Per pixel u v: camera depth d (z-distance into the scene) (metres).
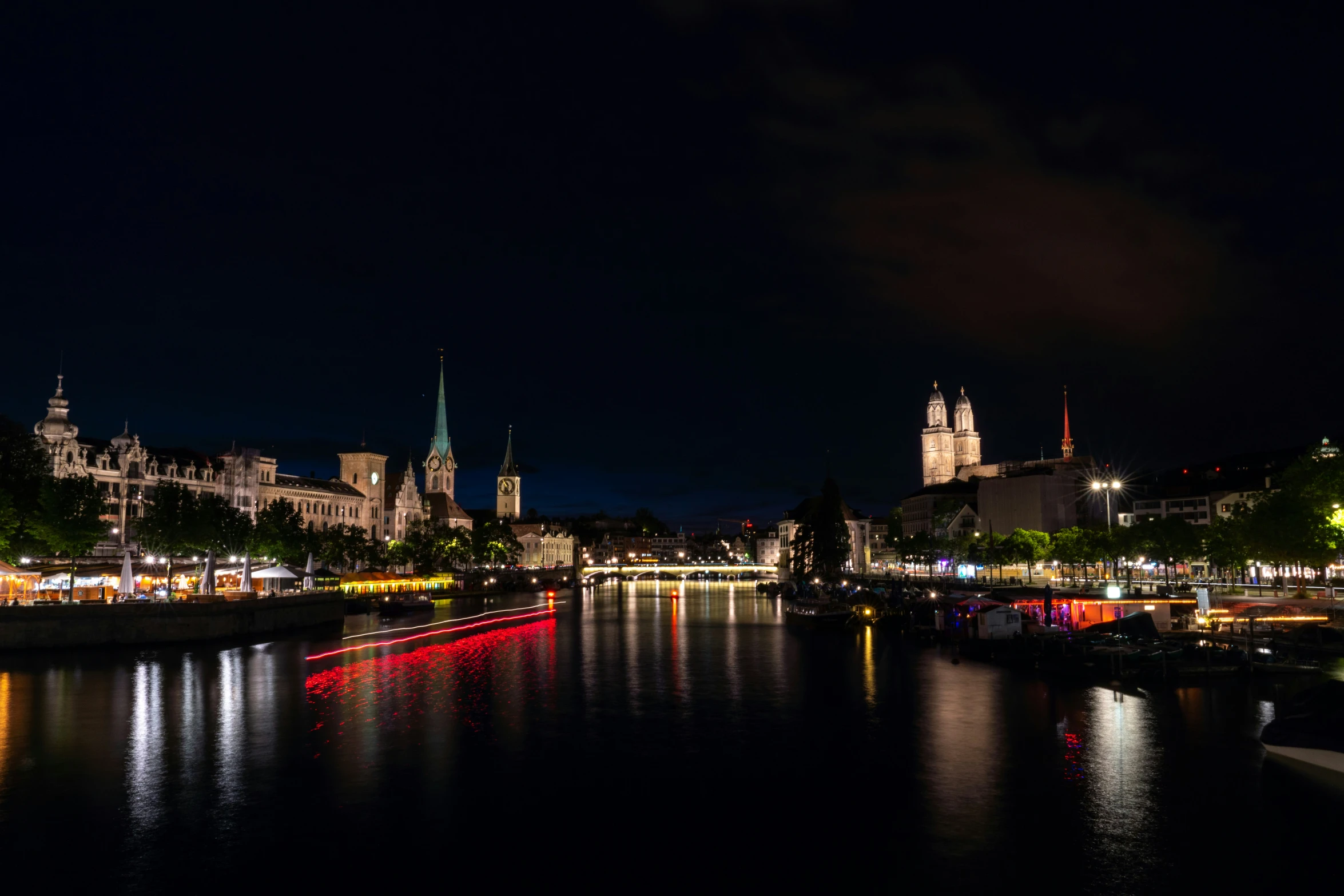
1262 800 42.97
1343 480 96.25
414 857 37.22
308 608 128.62
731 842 38.84
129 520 169.75
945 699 69.56
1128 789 45.00
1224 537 113.38
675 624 153.00
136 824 40.81
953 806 43.00
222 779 47.75
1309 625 84.00
